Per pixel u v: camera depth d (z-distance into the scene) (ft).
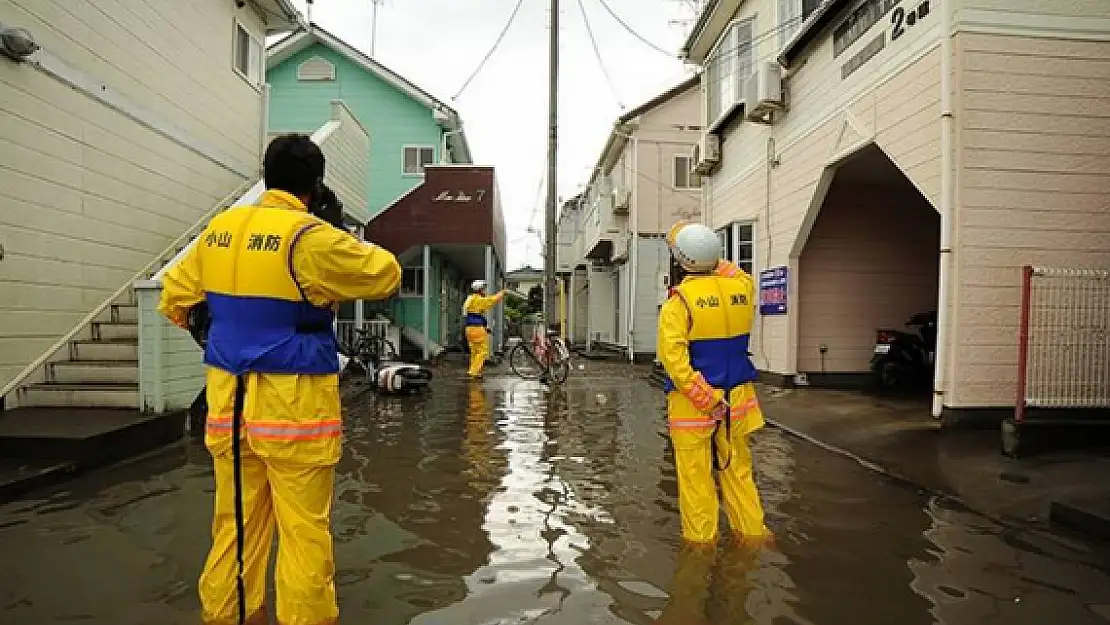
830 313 32.71
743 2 38.19
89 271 22.85
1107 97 19.95
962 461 16.49
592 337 75.15
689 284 11.25
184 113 28.99
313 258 7.57
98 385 20.54
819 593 9.52
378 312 53.83
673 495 14.66
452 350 68.39
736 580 9.96
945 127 19.83
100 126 23.35
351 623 8.48
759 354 35.29
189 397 21.34
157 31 26.76
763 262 34.78
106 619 8.62
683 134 58.70
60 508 13.37
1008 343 19.66
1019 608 9.11
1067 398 17.67
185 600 9.20
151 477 15.79
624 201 59.98
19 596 9.30
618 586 9.73
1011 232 19.70
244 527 8.02
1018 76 19.75
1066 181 19.80
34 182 20.26
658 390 35.27
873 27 24.27
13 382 19.71
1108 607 9.16
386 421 24.58
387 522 12.65
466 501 14.10
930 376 31.71
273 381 7.61
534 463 17.71
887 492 14.84
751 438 21.26
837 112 26.91
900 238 33.19
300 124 62.39
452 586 9.69
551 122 45.39
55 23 20.97
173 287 8.32
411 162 62.69
